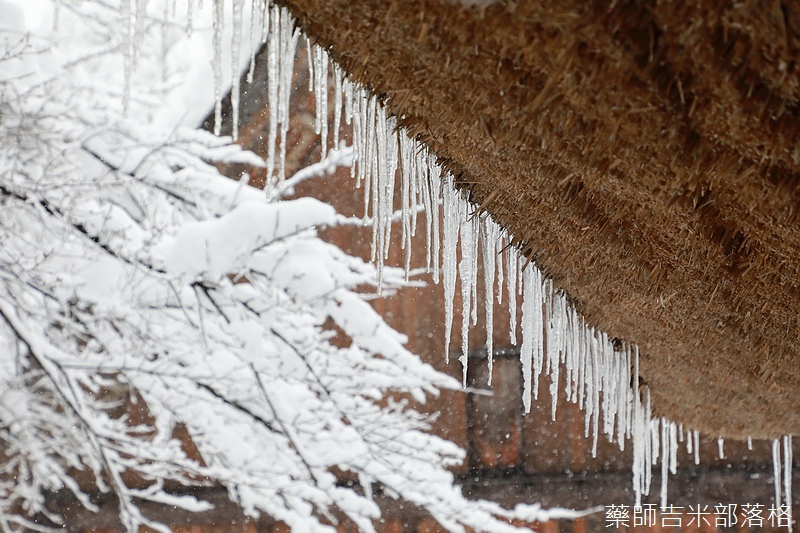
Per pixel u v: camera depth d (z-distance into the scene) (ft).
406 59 4.17
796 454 32.19
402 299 31.68
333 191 30.30
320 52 7.26
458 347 31.63
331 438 20.51
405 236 8.21
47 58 18.19
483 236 9.05
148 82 20.99
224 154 20.06
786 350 7.14
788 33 2.31
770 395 10.28
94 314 17.98
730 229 4.43
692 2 2.41
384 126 7.37
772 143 2.93
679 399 13.66
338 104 7.59
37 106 17.56
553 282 9.44
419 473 21.52
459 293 31.42
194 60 27.14
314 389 21.18
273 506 20.80
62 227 17.39
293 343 20.12
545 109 3.71
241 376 19.66
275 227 18.21
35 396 19.79
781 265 4.54
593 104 3.40
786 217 3.66
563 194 5.50
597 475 31.86
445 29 3.50
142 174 19.29
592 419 32.14
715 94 2.85
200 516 30.94
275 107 6.94
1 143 16.92
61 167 18.02
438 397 31.99
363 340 20.88
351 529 30.86
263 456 20.97
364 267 21.88
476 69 3.71
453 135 5.38
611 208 5.36
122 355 18.51
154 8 20.93
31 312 17.92
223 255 17.97
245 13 27.02
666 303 7.38
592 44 2.89
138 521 18.16
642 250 6.03
